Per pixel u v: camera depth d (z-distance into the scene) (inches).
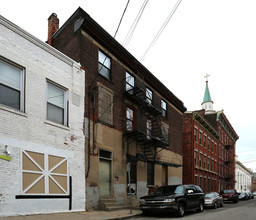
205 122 1312.7
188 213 557.3
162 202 472.1
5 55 370.9
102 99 583.8
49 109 442.6
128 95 670.5
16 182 354.9
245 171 2881.4
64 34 604.7
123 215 452.4
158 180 799.7
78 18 563.5
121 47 659.4
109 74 633.6
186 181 1119.0
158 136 754.2
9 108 362.9
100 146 552.1
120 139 629.0
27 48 409.4
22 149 371.6
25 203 363.3
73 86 495.5
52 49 456.8
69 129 467.5
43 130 413.7
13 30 388.5
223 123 1813.5
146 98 734.5
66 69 487.5
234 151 2262.6
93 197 508.4
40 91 421.1
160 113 792.3
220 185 1603.1
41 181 394.3
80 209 462.9
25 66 400.5
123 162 627.5
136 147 696.4
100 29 589.0
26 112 388.8
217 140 1627.7
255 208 717.9
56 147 433.4
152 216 480.1
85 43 560.1
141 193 692.1
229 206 830.5
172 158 921.5
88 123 527.2
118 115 634.8
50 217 364.8
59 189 425.4
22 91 394.6
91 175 513.0
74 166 465.1
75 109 492.7
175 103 1000.2
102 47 612.4
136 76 745.0
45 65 439.8
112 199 561.6
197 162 1195.3
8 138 354.6
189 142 1156.5
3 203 333.7
